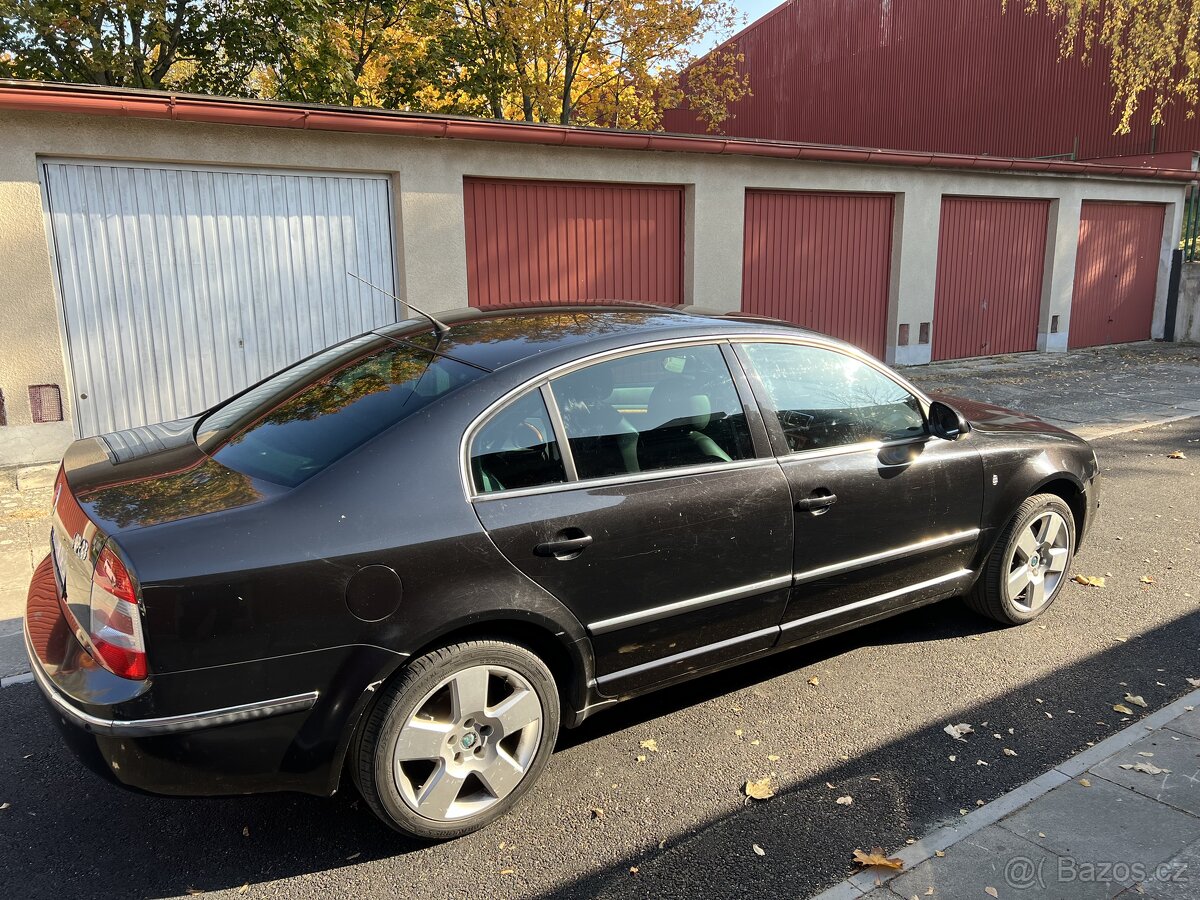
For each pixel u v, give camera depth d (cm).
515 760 286
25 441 710
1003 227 1375
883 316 1279
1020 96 2014
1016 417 463
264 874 263
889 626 441
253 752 244
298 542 244
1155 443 841
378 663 252
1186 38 1526
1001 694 368
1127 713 351
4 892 254
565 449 292
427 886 257
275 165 773
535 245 954
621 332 323
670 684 326
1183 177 1523
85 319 725
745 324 353
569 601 286
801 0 2591
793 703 363
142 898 252
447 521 263
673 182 1011
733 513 320
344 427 284
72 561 256
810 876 259
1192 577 503
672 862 266
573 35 2066
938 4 2180
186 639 231
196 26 1448
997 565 415
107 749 231
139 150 709
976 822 281
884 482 362
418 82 1906
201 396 786
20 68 1392
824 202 1174
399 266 864
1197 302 1599
